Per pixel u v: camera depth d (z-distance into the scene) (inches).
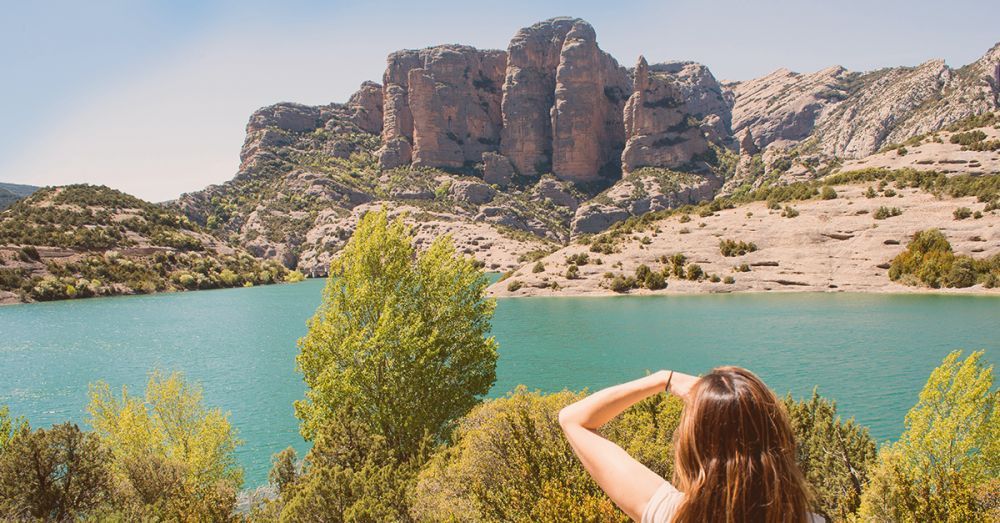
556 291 4613.7
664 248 4798.2
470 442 568.4
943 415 626.5
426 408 1117.7
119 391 2098.9
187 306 5059.1
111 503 802.2
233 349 2913.4
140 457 892.6
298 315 4365.2
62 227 6766.7
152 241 7327.8
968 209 4175.7
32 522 740.0
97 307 5029.5
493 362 1229.7
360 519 562.6
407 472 780.0
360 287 1115.9
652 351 2427.4
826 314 3132.4
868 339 2428.6
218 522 733.9
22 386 2213.3
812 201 5064.0
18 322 4101.9
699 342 2556.6
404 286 1168.2
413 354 1109.7
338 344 1123.9
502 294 4753.9
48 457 780.6
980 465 597.3
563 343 2682.1
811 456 721.6
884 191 4869.6
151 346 3038.9
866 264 4151.1
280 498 754.2
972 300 3346.5
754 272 4330.7
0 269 5531.5
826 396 1619.1
